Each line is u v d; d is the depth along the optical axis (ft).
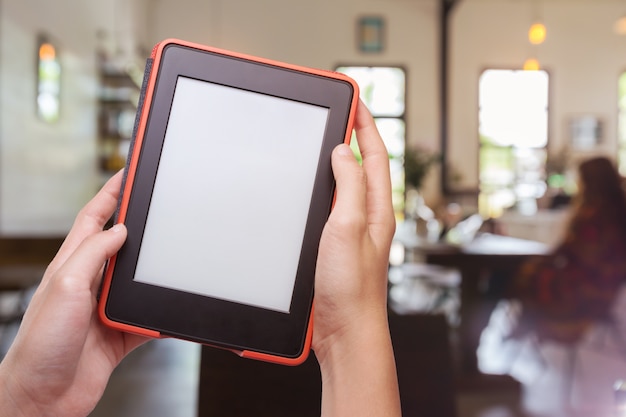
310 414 3.65
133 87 23.25
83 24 19.56
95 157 22.09
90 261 1.59
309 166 1.85
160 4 28.84
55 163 17.22
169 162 1.84
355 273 1.47
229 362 3.70
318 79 1.87
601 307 9.19
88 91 20.67
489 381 9.95
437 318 4.00
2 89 13.14
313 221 1.83
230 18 29.07
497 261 10.24
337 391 1.42
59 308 1.54
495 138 30.40
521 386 9.88
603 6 30.37
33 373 1.55
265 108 1.86
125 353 1.88
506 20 30.40
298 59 29.45
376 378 1.39
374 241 1.60
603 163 9.17
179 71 1.86
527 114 30.42
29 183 15.02
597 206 9.11
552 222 22.25
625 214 9.10
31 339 1.54
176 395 8.43
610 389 9.80
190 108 1.86
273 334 1.80
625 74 30.58
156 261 1.80
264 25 29.27
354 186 1.57
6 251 13.10
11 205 13.85
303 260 1.82
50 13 16.24
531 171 30.12
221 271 1.82
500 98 30.40
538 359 11.48
